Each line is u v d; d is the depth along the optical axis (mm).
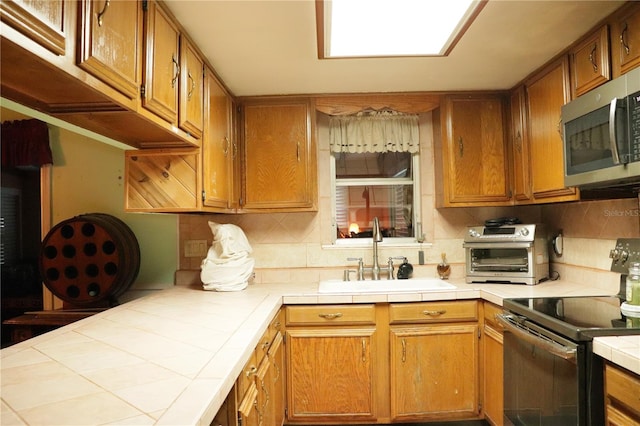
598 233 2135
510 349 1805
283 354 2164
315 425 2213
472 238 2430
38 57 831
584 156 1607
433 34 1755
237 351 1153
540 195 2195
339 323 2195
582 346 1289
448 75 2260
